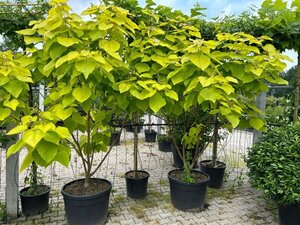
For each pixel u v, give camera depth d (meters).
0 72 1.90
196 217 3.06
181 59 2.39
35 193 3.08
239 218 3.05
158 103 2.17
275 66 2.57
